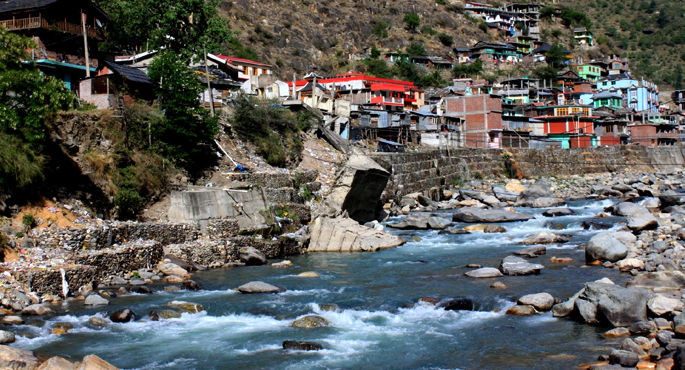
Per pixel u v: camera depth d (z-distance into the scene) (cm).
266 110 5203
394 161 5756
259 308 2142
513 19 17775
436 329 1925
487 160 7350
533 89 11262
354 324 1991
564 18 19612
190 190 3478
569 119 9331
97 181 3106
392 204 5125
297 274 2786
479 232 4050
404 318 2048
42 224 2675
